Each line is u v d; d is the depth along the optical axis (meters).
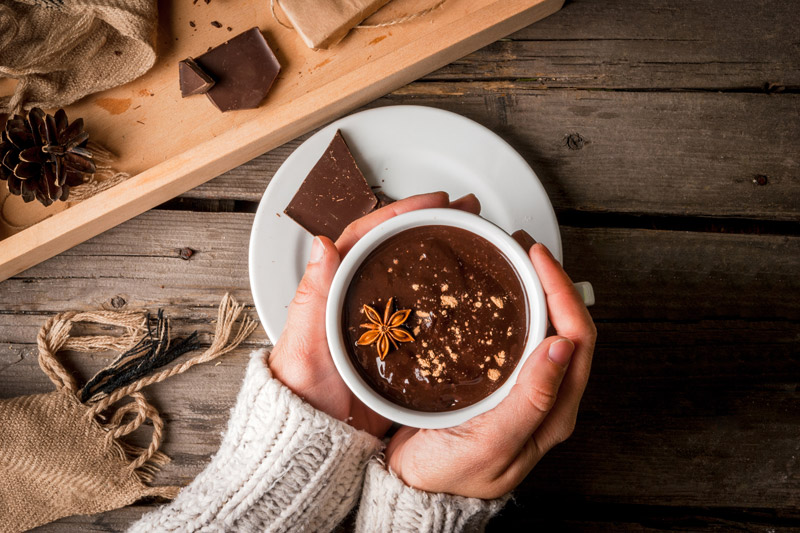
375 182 0.53
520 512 0.56
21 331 0.57
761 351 0.56
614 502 0.56
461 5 0.56
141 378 0.56
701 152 0.57
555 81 0.58
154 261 0.57
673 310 0.57
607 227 0.57
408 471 0.44
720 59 0.58
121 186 0.53
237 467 0.45
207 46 0.57
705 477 0.56
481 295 0.41
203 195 0.57
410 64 0.53
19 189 0.52
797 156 0.57
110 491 0.54
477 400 0.41
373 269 0.41
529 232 0.51
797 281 0.57
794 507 0.56
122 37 0.54
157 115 0.56
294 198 0.51
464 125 0.52
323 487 0.46
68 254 0.57
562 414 0.44
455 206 0.48
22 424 0.53
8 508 0.53
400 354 0.41
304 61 0.56
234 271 0.57
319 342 0.44
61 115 0.54
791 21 0.58
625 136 0.57
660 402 0.56
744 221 0.57
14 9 0.52
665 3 0.58
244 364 0.57
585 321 0.42
